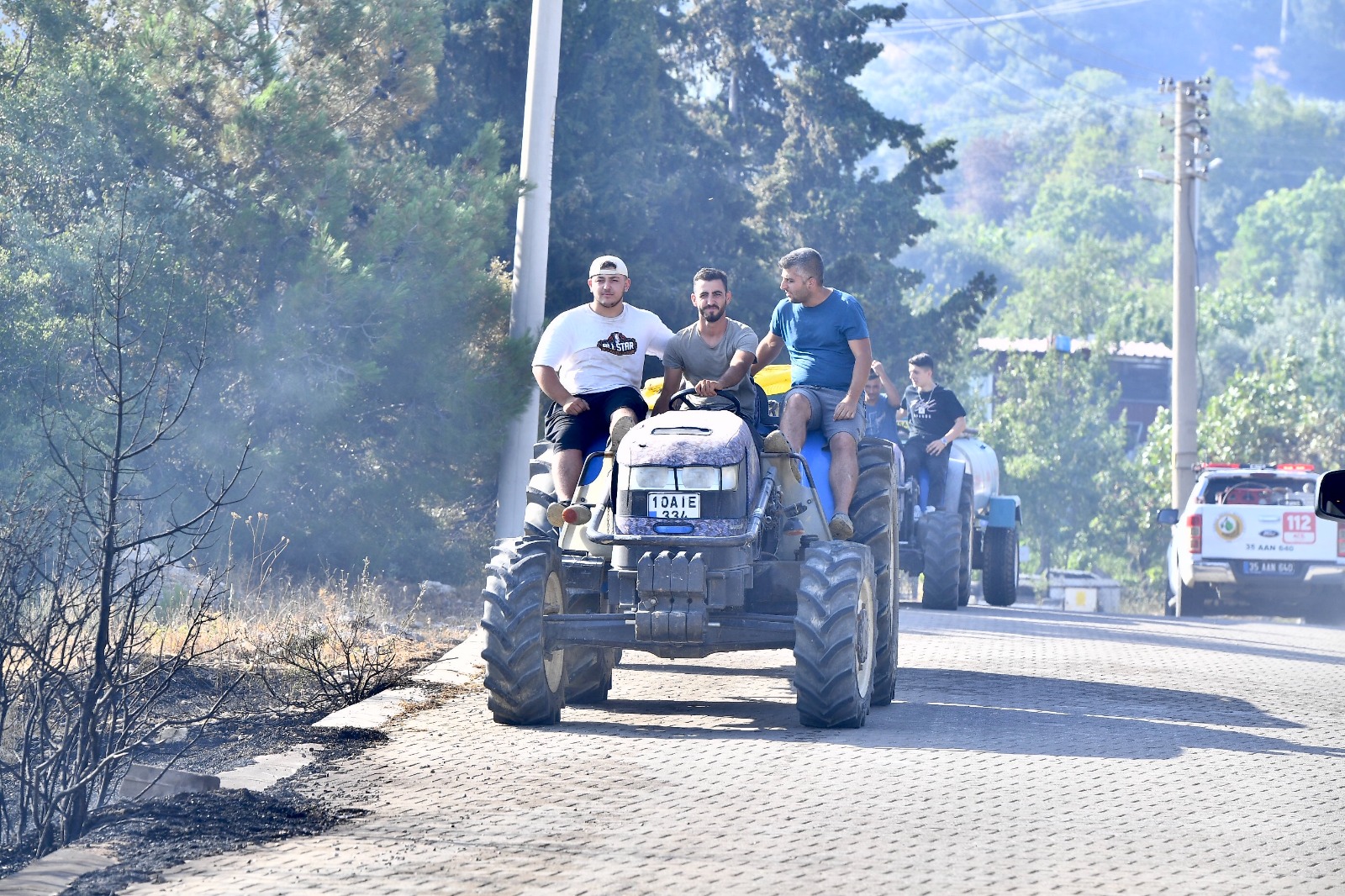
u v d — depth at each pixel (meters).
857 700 11.06
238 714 11.52
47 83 18.73
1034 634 18.75
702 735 10.90
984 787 9.27
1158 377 103.12
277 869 7.34
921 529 22.86
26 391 17.09
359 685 12.45
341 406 19.50
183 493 18.77
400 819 8.34
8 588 10.11
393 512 20.80
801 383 12.65
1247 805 8.99
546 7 21.53
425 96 22.34
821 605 10.98
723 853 7.68
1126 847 7.93
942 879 7.26
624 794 8.97
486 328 21.86
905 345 43.75
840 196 44.47
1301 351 122.69
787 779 9.41
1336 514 7.57
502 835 8.02
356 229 21.17
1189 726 11.79
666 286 29.83
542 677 11.05
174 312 18.14
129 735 10.08
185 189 19.67
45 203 19.08
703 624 10.89
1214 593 30.50
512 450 21.09
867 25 47.44
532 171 21.50
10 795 9.08
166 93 20.25
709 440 11.15
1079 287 117.69
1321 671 15.97
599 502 11.69
